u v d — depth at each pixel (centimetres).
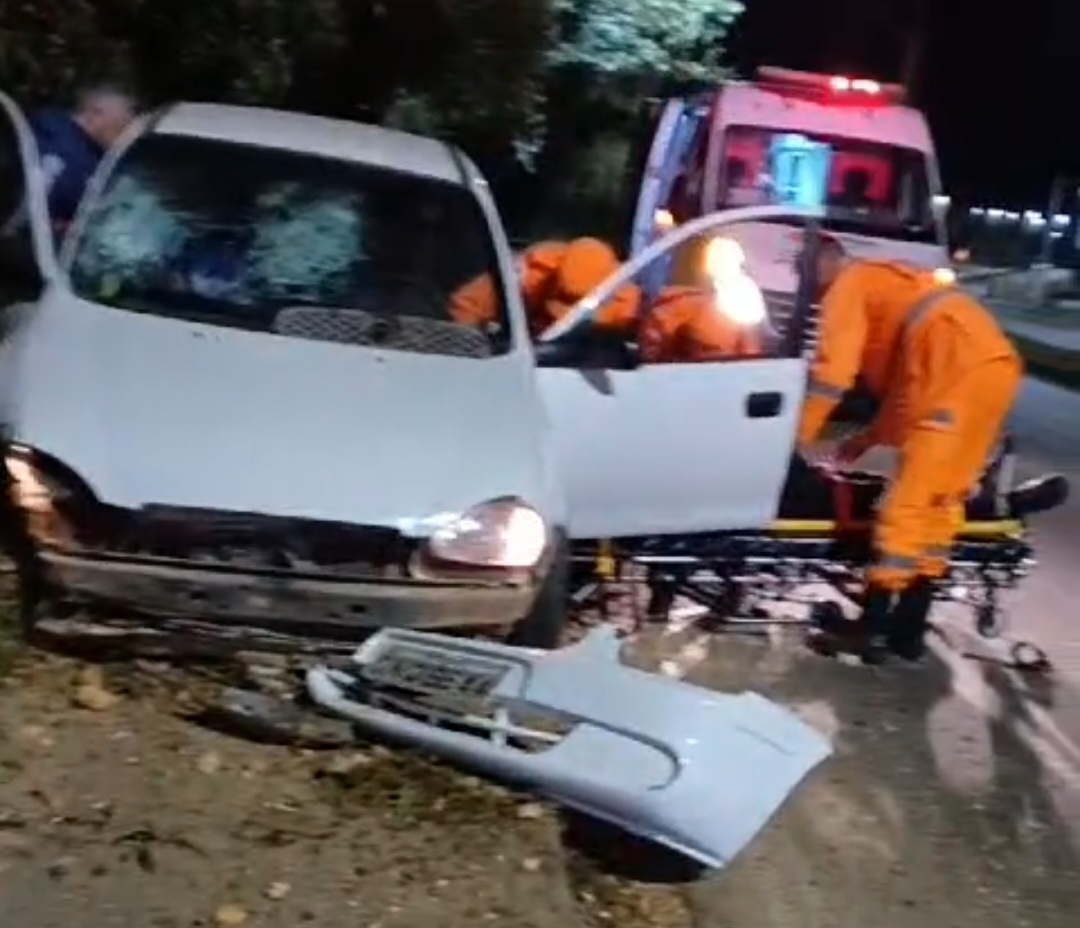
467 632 575
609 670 556
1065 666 784
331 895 456
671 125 1358
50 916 423
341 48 1579
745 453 699
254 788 505
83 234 639
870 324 745
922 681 739
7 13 1135
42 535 532
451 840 495
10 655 549
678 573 731
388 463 554
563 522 591
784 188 1294
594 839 528
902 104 1371
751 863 542
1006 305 3272
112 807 479
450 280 663
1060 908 540
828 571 752
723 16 2488
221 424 552
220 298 631
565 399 662
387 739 540
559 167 2523
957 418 724
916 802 607
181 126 690
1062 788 637
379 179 686
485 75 1788
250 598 537
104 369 566
